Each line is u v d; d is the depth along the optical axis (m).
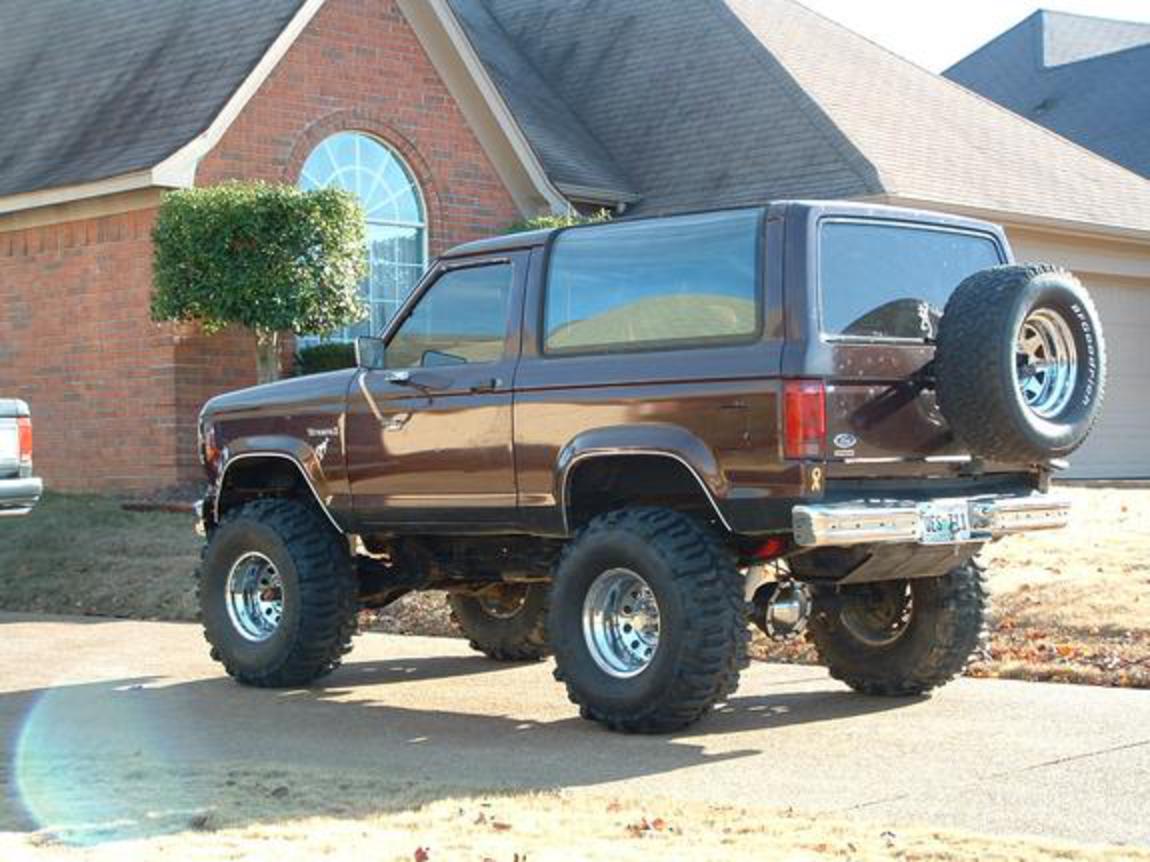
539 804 6.63
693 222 8.23
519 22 28.52
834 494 7.88
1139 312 25.39
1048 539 12.98
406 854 5.82
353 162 21.05
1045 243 23.55
